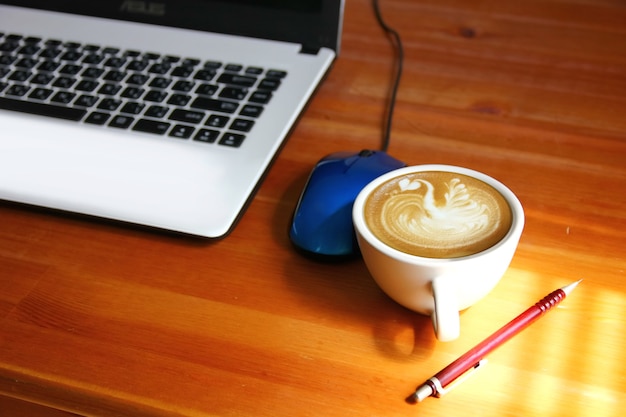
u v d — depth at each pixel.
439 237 0.45
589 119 0.68
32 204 0.56
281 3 0.73
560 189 0.59
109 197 0.55
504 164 0.62
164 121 0.62
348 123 0.69
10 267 0.53
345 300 0.50
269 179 0.61
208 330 0.48
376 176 0.54
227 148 0.60
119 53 0.73
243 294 0.50
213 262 0.53
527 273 0.51
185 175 0.57
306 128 0.68
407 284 0.44
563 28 0.84
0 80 0.69
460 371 0.43
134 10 0.78
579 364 0.45
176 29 0.77
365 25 0.87
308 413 0.42
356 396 0.43
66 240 0.55
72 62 0.71
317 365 0.45
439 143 0.65
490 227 0.45
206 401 0.43
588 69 0.76
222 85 0.67
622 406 0.42
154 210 0.54
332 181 0.54
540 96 0.72
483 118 0.69
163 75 0.69
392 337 0.47
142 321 0.48
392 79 0.76
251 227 0.56
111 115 0.63
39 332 0.48
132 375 0.45
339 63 0.79
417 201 0.48
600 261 0.52
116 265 0.53
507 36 0.83
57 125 0.63
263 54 0.72
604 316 0.48
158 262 0.53
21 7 0.81
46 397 0.46
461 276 0.43
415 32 0.85
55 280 0.52
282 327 0.48
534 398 0.43
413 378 0.44
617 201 0.58
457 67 0.77
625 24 0.84
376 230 0.45
